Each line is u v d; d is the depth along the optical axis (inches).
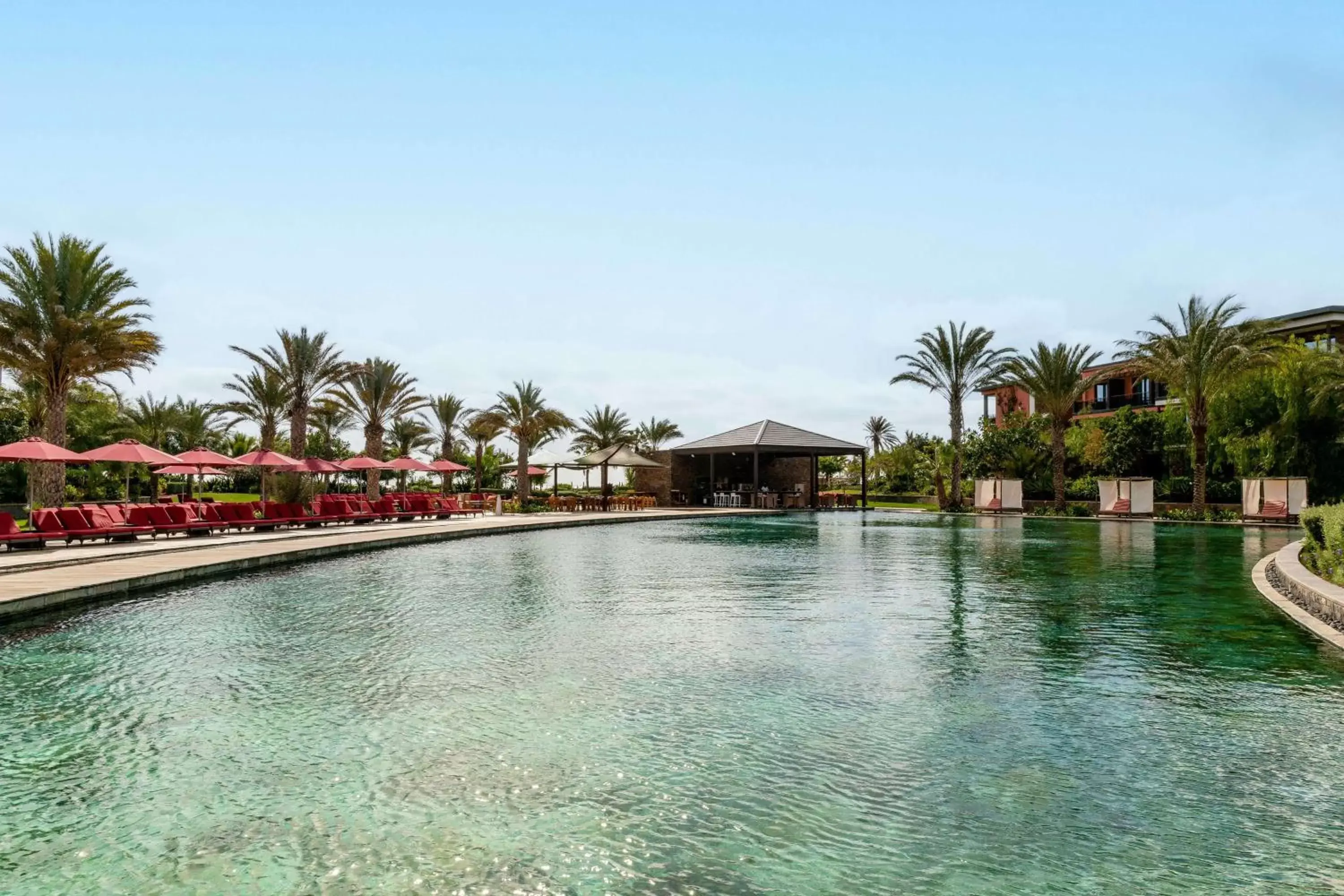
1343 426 1115.9
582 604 383.9
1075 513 1275.8
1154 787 162.1
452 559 609.6
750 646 286.4
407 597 406.3
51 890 122.9
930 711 210.4
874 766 172.7
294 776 166.4
